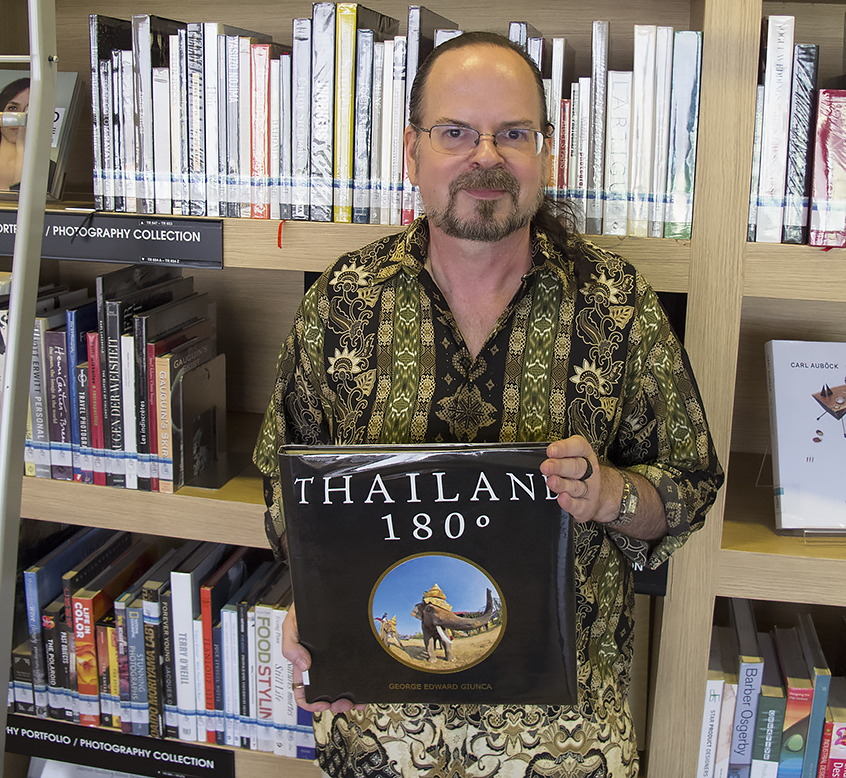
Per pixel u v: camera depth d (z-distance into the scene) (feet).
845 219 3.97
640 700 5.57
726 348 4.21
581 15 5.18
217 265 4.53
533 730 3.43
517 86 3.22
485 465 3.04
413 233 3.62
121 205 4.69
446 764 3.49
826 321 5.38
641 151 4.13
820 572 4.28
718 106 3.99
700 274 4.16
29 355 3.91
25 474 5.05
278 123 4.43
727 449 4.30
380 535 3.11
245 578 5.56
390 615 3.18
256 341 6.07
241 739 5.24
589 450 3.06
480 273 3.46
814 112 3.95
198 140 4.53
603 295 3.43
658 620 4.67
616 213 4.21
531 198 3.29
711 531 4.35
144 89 4.52
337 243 4.42
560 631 3.16
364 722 3.57
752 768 4.71
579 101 4.14
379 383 3.50
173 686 5.24
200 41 4.42
